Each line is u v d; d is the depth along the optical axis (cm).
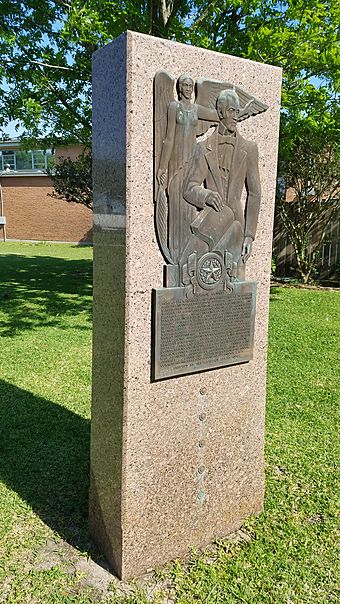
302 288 1166
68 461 371
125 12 712
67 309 895
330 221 1230
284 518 310
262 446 307
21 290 1088
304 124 815
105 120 235
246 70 257
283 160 1115
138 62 217
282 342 690
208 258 257
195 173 244
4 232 2562
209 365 269
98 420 269
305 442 407
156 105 225
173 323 249
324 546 285
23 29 969
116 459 254
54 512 310
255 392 297
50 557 272
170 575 261
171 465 266
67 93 997
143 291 239
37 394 496
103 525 272
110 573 262
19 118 967
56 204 2434
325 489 340
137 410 248
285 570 265
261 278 288
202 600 243
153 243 238
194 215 249
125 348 239
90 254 1908
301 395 503
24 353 628
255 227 276
